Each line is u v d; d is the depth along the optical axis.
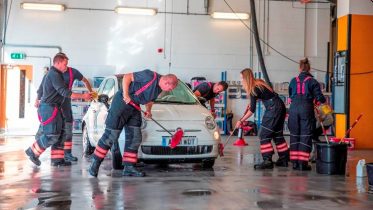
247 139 12.82
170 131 6.04
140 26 14.64
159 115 6.18
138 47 14.65
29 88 14.23
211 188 5.01
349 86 10.54
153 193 4.68
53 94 6.45
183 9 14.77
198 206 4.12
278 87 15.01
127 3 14.55
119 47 14.55
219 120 14.57
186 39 14.82
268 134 6.77
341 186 5.27
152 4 14.68
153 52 14.71
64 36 14.35
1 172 6.04
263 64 13.70
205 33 14.88
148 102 5.70
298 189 5.04
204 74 14.91
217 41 14.93
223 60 14.96
